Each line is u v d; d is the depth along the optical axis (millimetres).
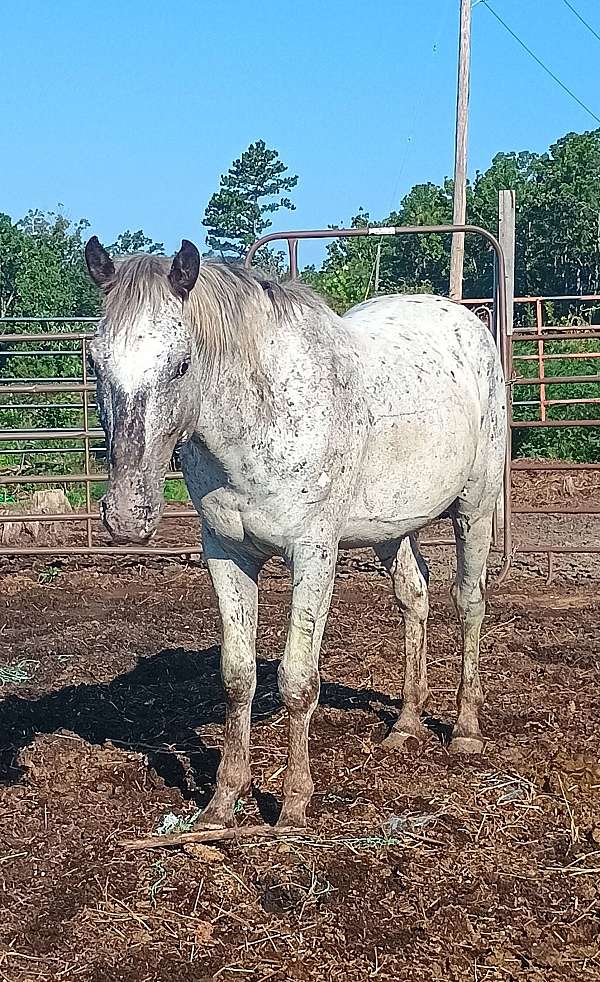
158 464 3350
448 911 3592
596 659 6684
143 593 8891
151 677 6449
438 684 6160
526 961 3336
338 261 41125
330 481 3928
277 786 4633
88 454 9859
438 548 10367
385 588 8781
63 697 6016
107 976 3209
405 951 3379
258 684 6246
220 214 56938
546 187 52031
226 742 4266
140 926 3490
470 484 5059
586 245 51438
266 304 3826
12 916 3559
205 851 3947
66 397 15375
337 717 5570
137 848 4016
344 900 3654
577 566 9633
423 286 47656
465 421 4812
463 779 4738
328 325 4141
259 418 3754
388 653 6781
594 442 16891
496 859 3996
